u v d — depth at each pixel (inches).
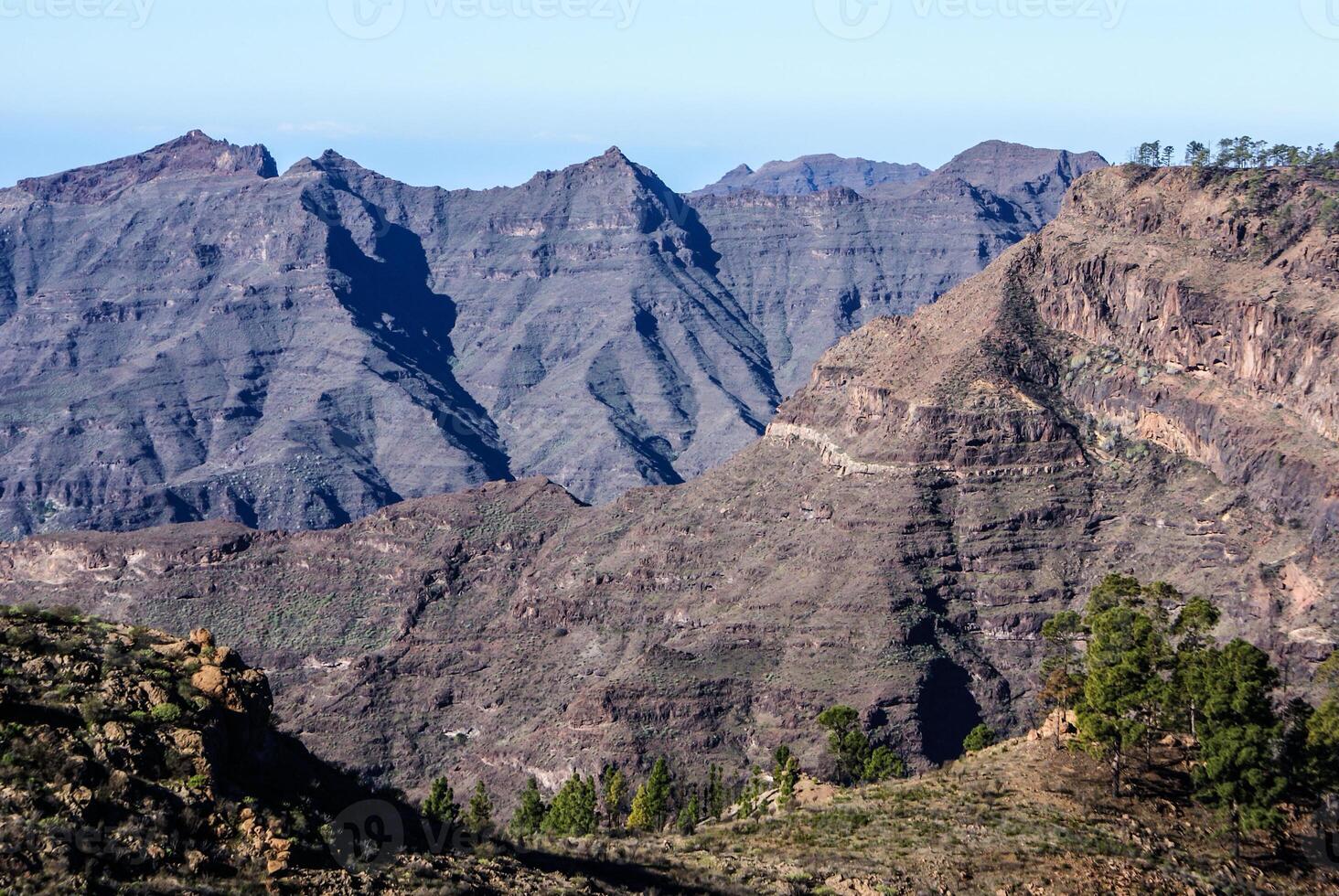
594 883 3304.6
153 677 2989.7
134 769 2765.7
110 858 2583.7
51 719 2787.9
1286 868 4126.5
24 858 2508.6
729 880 3673.7
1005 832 4259.4
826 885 3764.8
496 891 3026.6
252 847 2753.4
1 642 2984.7
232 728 2992.1
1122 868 3986.2
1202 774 4345.5
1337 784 4296.3
